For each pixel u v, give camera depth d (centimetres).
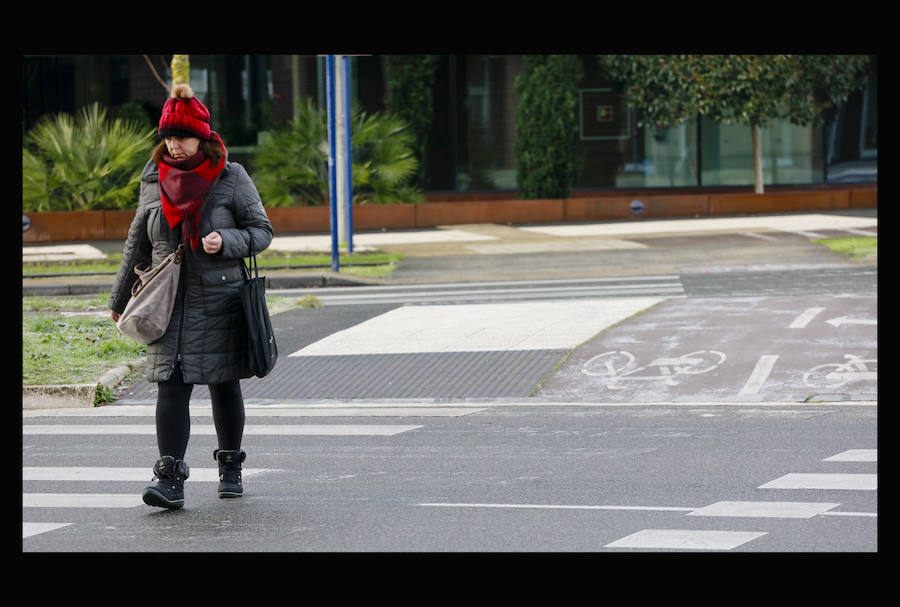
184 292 2223
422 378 3641
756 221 8969
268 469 2580
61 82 9681
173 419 2233
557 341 4044
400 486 2395
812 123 10194
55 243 8550
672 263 6819
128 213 8712
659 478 2405
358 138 9175
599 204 9506
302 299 5306
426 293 5862
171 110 2211
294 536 2048
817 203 9675
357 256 7194
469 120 10175
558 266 6825
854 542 1944
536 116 9638
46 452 2802
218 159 2227
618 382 3503
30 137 9369
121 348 4088
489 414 3161
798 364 3575
